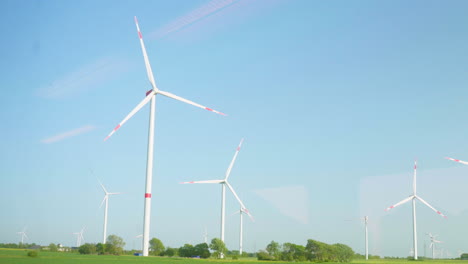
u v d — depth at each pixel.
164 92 114.44
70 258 98.94
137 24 112.38
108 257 108.00
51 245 158.12
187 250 150.62
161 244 168.50
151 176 107.75
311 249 145.25
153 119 111.56
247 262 113.56
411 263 150.38
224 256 145.62
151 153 109.00
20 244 180.62
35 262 80.88
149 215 105.81
